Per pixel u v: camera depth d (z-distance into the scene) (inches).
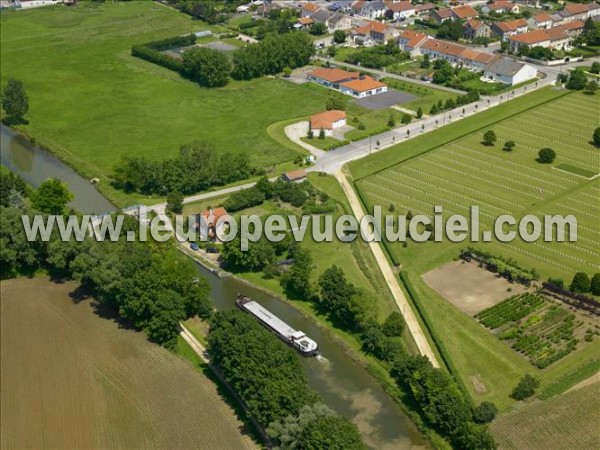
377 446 5925.2
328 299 7445.9
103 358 7012.8
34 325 7534.5
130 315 7298.2
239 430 6072.8
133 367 6884.8
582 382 6456.7
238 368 6195.9
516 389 6294.3
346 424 5516.7
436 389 6038.4
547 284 7775.6
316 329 7426.2
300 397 5846.5
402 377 6466.5
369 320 7121.1
